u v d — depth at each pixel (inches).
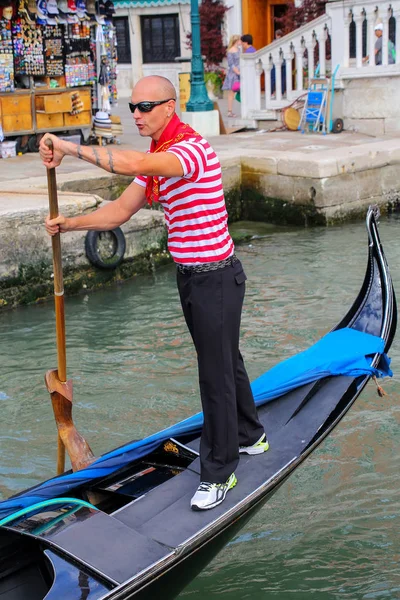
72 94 489.7
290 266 366.3
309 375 172.4
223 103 777.6
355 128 546.0
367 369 176.9
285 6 775.7
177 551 120.4
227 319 129.7
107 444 212.8
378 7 511.2
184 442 157.8
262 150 482.3
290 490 188.7
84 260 344.5
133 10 864.9
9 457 208.5
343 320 194.5
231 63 636.7
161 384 248.5
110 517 125.7
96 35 504.7
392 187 469.7
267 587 155.6
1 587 125.7
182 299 132.5
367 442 209.3
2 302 324.8
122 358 269.4
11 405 238.7
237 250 401.1
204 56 810.2
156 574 115.9
